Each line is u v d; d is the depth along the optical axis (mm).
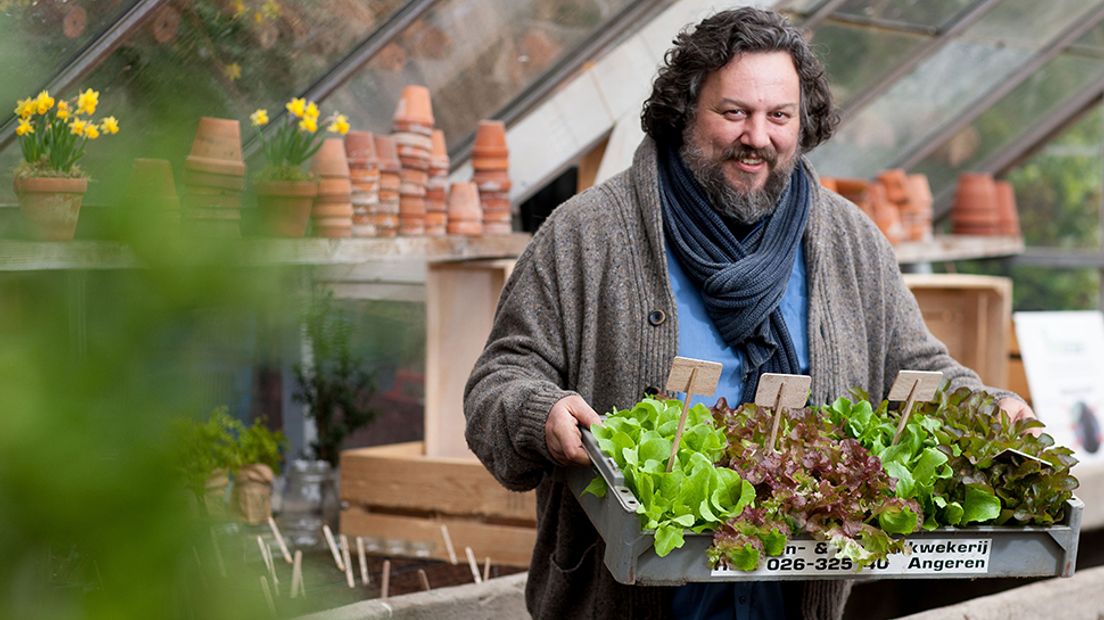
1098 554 6820
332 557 5613
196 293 658
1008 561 2719
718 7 6500
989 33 8508
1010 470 2742
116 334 631
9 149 4121
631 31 6359
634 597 3094
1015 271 10609
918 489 2707
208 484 5008
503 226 6227
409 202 5855
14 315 621
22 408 594
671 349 3135
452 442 6113
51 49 3863
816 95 3271
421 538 5812
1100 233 10633
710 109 3107
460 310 6113
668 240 3213
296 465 5953
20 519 598
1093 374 7652
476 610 4012
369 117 5918
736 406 3150
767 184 3168
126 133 726
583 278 3186
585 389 3166
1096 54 9477
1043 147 10539
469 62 5930
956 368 3387
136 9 3760
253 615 672
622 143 6445
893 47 8258
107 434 615
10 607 599
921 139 9695
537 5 5785
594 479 2654
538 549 3371
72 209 3705
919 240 9180
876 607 6332
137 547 616
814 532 2537
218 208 737
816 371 3195
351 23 5062
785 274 3166
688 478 2535
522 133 6535
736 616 3084
